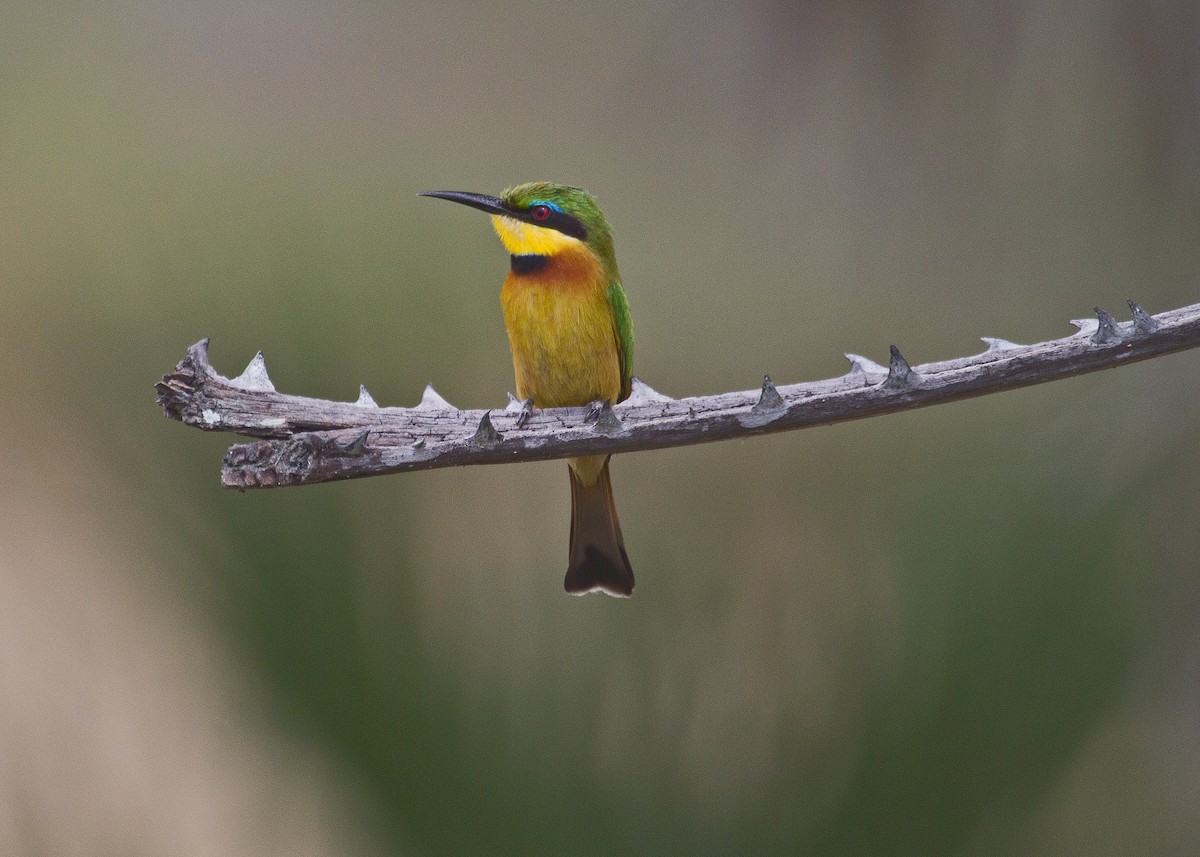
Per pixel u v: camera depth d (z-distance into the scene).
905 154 5.63
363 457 5.29
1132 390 5.49
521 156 5.73
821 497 5.44
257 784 5.61
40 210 5.59
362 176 5.67
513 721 5.39
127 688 5.65
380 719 5.38
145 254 5.55
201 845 5.61
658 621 5.41
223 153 5.67
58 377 5.57
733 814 5.39
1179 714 5.48
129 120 5.70
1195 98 5.58
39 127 5.67
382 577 5.39
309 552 5.39
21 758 5.64
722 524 5.44
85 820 5.62
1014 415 5.48
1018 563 5.40
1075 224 5.61
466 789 5.38
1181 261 5.59
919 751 5.38
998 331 5.59
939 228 5.63
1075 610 5.39
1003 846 5.39
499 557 5.41
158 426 5.45
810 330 5.60
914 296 5.61
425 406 5.34
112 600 5.66
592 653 5.40
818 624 5.41
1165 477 5.48
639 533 5.44
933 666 5.39
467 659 5.39
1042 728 5.39
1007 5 5.60
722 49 5.70
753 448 5.45
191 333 5.49
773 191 5.66
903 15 5.62
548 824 5.38
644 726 5.39
